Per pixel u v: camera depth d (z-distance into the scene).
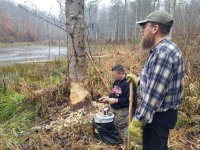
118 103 2.02
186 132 2.20
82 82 2.63
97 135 2.08
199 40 4.34
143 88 1.22
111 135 2.04
